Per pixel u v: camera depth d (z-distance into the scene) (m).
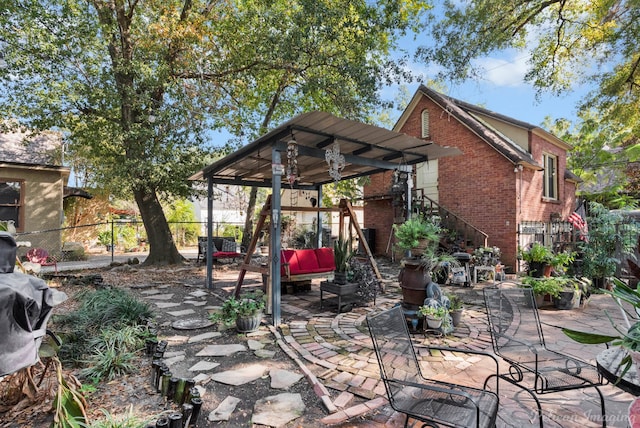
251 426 2.50
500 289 3.23
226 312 4.81
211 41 10.07
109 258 13.30
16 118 9.49
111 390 2.94
